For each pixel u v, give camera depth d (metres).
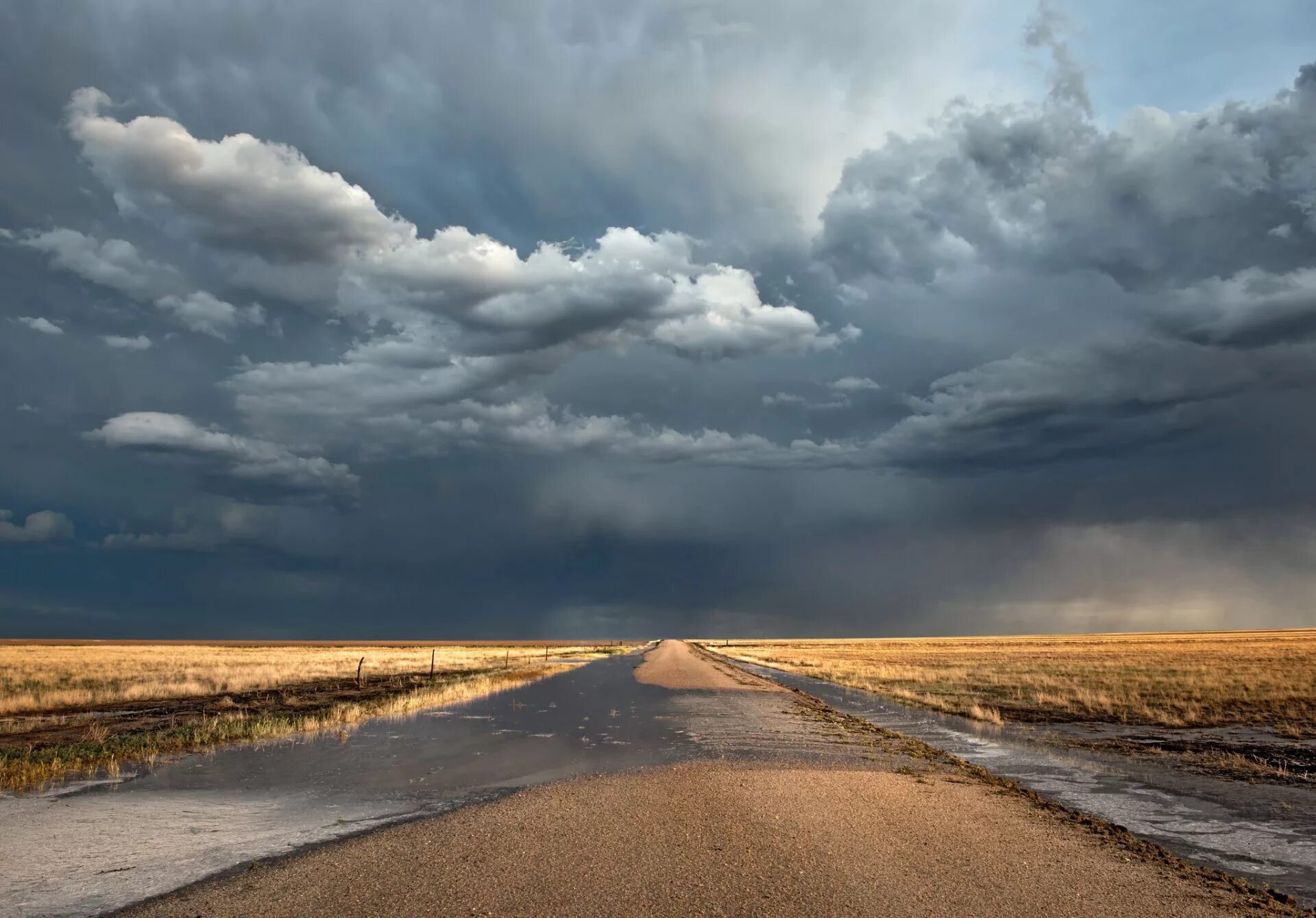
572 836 7.95
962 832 8.31
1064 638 158.62
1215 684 28.44
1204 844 8.66
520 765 12.60
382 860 7.13
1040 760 14.22
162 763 12.73
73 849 7.61
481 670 42.22
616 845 7.58
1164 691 26.75
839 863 7.03
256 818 8.95
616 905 5.90
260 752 13.87
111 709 20.95
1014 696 26.38
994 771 13.14
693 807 9.28
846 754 13.83
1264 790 11.62
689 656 66.06
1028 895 6.30
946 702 24.59
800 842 7.71
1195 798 11.05
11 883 6.55
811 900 6.02
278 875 6.72
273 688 27.95
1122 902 6.22
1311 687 26.42
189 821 8.77
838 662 54.31
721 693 27.05
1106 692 26.67
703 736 15.94
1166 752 15.14
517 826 8.38
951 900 6.09
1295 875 7.54
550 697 25.34
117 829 8.42
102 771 12.05
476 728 17.34
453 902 5.97
